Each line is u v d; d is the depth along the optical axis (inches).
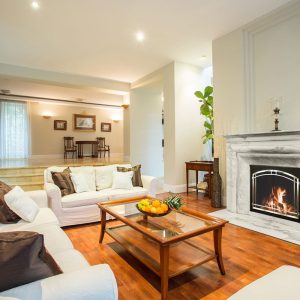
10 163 261.3
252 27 139.4
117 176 146.9
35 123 355.6
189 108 208.5
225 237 106.7
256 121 143.9
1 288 32.5
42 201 107.8
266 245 98.3
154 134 287.6
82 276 36.6
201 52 181.0
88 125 397.1
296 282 45.1
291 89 126.7
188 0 115.2
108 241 105.0
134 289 70.0
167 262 64.0
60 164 250.8
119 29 143.5
